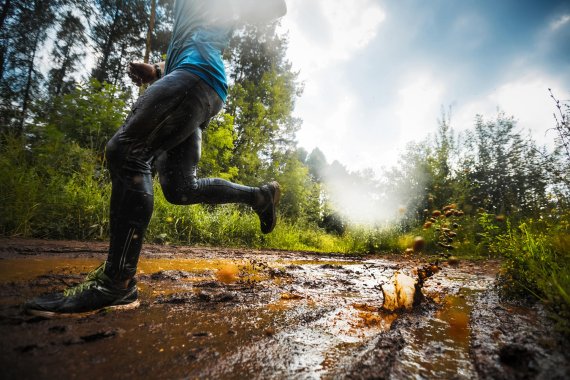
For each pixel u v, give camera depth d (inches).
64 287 64.0
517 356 36.1
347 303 70.9
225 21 61.9
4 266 84.4
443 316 60.1
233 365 35.4
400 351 41.1
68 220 164.2
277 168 633.0
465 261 213.8
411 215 391.9
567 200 114.1
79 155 204.1
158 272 95.8
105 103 256.2
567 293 52.5
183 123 54.1
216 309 59.2
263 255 193.3
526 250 81.4
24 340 37.2
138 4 646.5
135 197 50.0
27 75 467.8
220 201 73.7
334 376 33.4
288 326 51.4
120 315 50.3
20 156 175.9
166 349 38.7
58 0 527.5
